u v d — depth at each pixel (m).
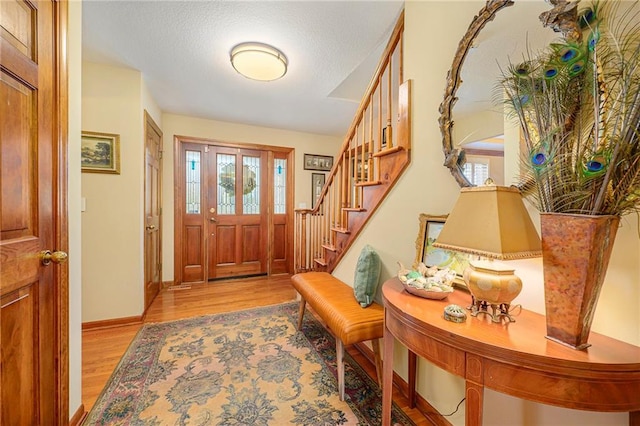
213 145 3.86
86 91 2.30
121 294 2.44
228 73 2.43
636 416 0.72
